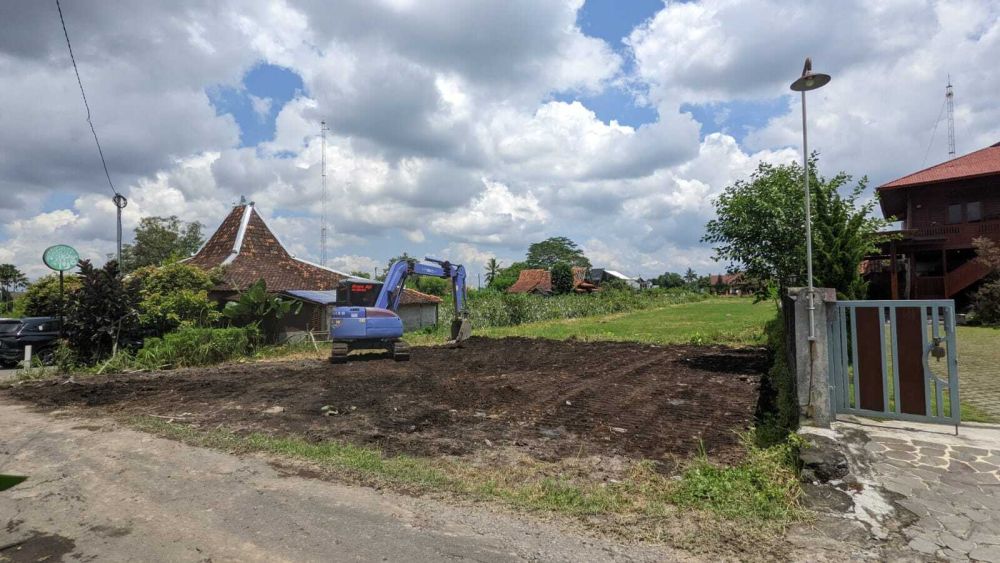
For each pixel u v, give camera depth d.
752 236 10.66
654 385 10.52
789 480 5.03
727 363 13.15
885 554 3.92
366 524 4.45
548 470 5.80
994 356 12.44
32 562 3.87
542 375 12.16
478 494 5.08
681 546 4.05
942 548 3.96
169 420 8.48
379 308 15.91
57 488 5.38
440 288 47.81
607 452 6.40
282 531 4.32
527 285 67.88
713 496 4.87
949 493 4.73
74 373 14.37
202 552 3.99
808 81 6.61
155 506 4.88
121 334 16.03
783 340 11.12
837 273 10.00
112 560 3.89
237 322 20.48
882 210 33.72
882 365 6.43
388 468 5.80
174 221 42.06
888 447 5.62
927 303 6.19
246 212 27.52
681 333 21.39
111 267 15.88
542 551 3.97
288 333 21.59
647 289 64.56
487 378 11.88
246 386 11.48
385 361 15.47
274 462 6.12
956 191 27.38
